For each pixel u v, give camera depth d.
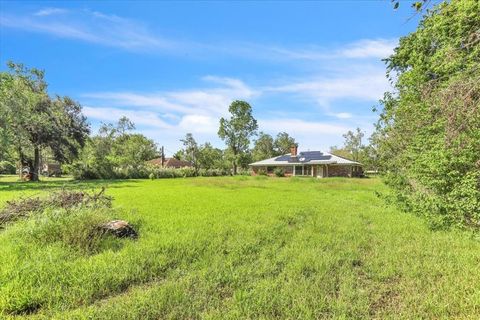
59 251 4.82
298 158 47.31
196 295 3.58
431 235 6.66
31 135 30.16
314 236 6.48
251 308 3.26
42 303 3.33
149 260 4.59
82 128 35.19
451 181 7.11
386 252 5.34
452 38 7.24
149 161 64.75
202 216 8.73
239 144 61.00
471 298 3.44
